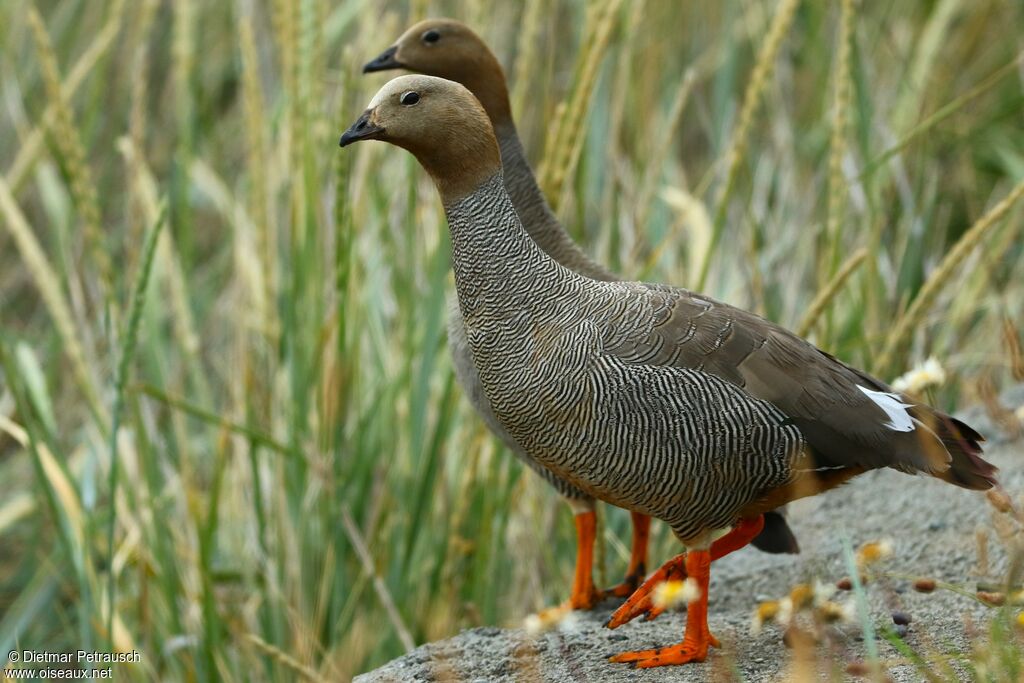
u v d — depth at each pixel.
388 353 11.62
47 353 14.34
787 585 9.45
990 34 15.84
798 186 13.71
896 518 9.86
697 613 7.88
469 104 7.96
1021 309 12.91
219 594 11.77
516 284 7.96
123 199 16.38
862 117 12.44
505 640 8.59
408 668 8.20
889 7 15.23
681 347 7.78
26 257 11.54
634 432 7.71
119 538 11.77
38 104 15.62
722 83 14.29
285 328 11.22
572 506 9.45
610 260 11.91
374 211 12.20
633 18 11.94
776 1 14.41
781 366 7.91
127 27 15.86
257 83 11.05
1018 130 15.72
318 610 10.72
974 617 7.85
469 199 8.04
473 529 11.02
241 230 12.50
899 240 12.80
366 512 10.98
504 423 8.12
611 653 8.14
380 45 12.66
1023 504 7.76
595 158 13.17
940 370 8.25
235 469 11.62
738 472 7.81
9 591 13.36
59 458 10.59
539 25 11.70
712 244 10.52
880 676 6.20
